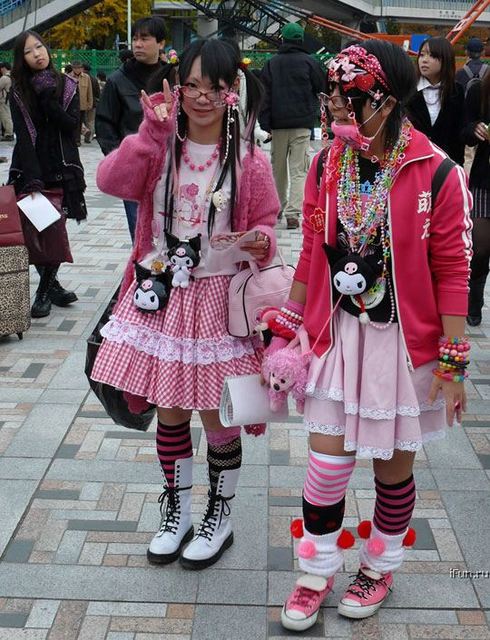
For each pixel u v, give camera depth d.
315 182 2.33
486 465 3.40
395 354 2.19
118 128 4.93
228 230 2.52
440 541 2.86
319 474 2.30
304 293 2.40
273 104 7.84
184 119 2.45
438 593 2.59
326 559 2.40
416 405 2.21
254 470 3.32
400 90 2.08
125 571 2.69
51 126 4.91
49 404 3.92
